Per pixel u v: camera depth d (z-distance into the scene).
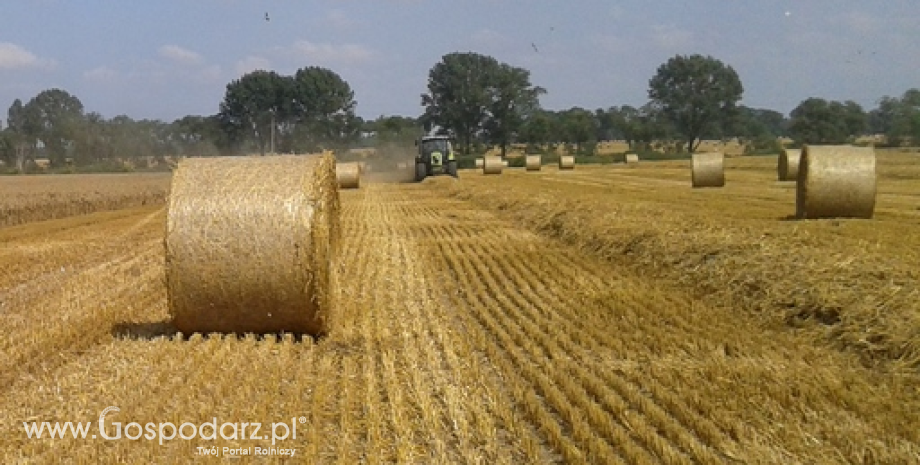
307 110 90.62
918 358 7.28
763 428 6.00
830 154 16.97
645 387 7.19
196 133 91.31
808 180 16.88
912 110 80.06
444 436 6.25
